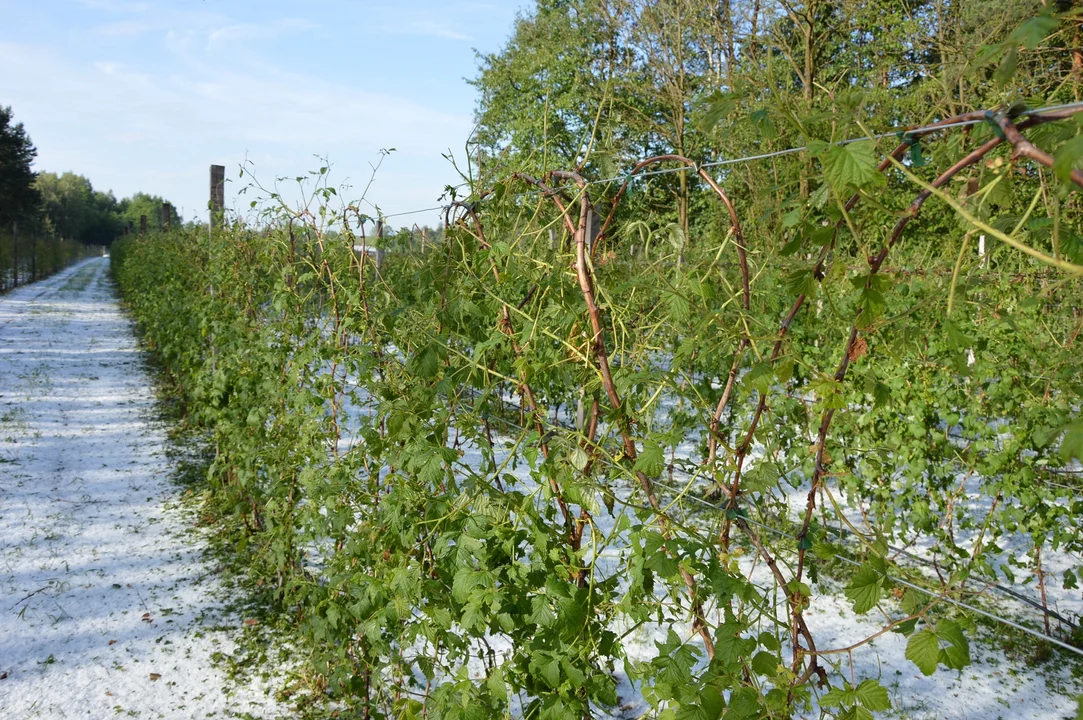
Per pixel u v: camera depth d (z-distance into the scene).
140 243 19.48
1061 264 1.00
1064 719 3.13
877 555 1.48
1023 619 3.96
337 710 3.18
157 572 4.42
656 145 15.23
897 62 11.11
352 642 3.03
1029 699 3.27
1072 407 3.72
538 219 2.84
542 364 2.12
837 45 12.62
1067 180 0.95
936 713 3.15
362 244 3.13
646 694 1.69
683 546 1.68
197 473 6.21
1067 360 3.43
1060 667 3.53
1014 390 3.75
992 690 3.34
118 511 5.34
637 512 1.83
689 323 2.36
